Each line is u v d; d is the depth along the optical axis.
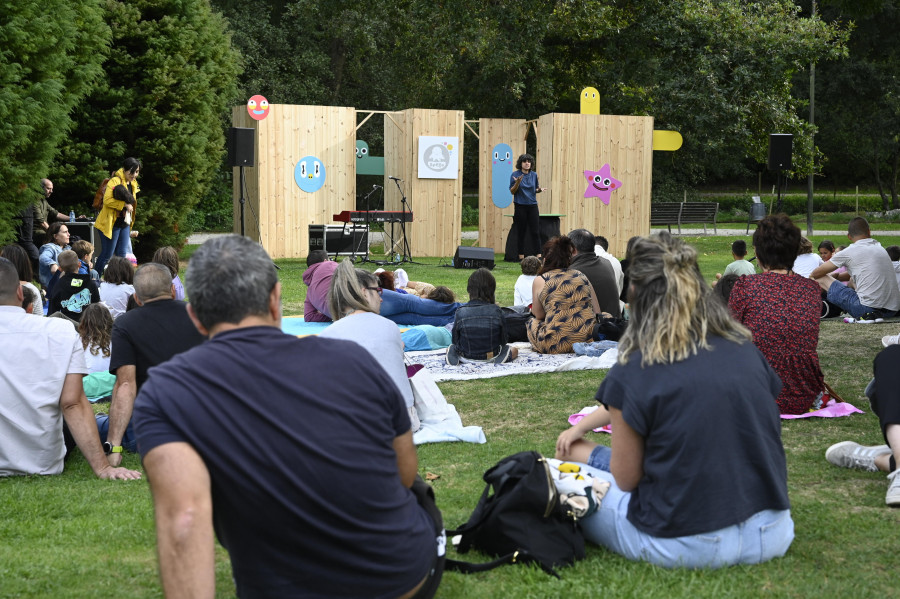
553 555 3.08
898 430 3.87
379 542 2.12
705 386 2.83
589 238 7.95
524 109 28.73
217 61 17.27
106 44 15.16
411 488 2.57
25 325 4.49
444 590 2.92
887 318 9.34
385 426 2.18
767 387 2.94
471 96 28.58
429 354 7.73
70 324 4.59
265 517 2.00
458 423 5.27
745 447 2.88
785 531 3.04
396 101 35.44
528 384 6.50
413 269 15.05
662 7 23.41
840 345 7.89
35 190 11.78
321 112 17.20
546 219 16.98
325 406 2.07
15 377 4.46
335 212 17.48
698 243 21.66
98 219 12.76
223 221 32.16
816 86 41.94
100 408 5.91
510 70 25.44
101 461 4.53
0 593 2.97
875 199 42.16
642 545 3.02
